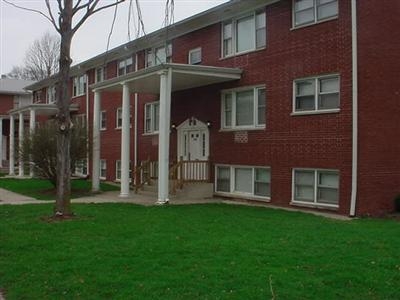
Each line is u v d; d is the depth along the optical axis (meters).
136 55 27.78
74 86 37.19
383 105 15.94
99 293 6.82
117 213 14.72
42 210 15.30
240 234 11.12
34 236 10.83
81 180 31.50
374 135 15.74
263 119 19.19
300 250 9.34
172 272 7.70
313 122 16.89
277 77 18.36
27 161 23.75
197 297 6.57
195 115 22.70
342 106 15.91
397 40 16.25
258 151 19.16
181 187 20.78
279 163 18.20
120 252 9.12
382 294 6.82
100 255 8.91
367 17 15.77
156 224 12.55
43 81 41.56
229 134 20.59
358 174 15.48
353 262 8.41
